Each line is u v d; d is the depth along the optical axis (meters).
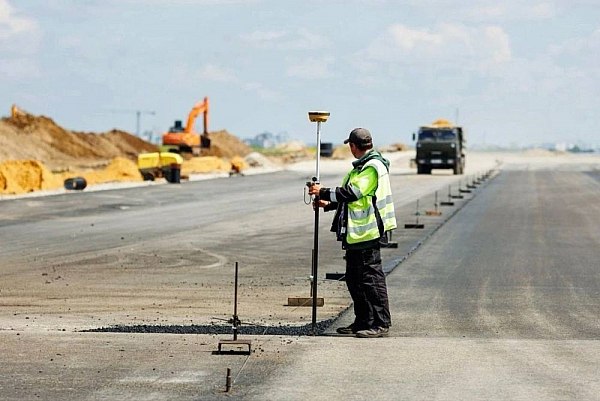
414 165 194.62
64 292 38.38
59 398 19.12
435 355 23.48
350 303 35.00
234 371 21.59
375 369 21.80
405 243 55.94
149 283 41.06
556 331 28.39
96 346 24.36
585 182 139.62
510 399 19.14
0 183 107.00
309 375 21.19
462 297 35.91
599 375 21.33
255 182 135.12
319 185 27.05
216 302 35.50
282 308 33.97
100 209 84.31
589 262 48.12
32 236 62.03
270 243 57.75
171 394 19.50
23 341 25.03
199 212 81.94
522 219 74.44
